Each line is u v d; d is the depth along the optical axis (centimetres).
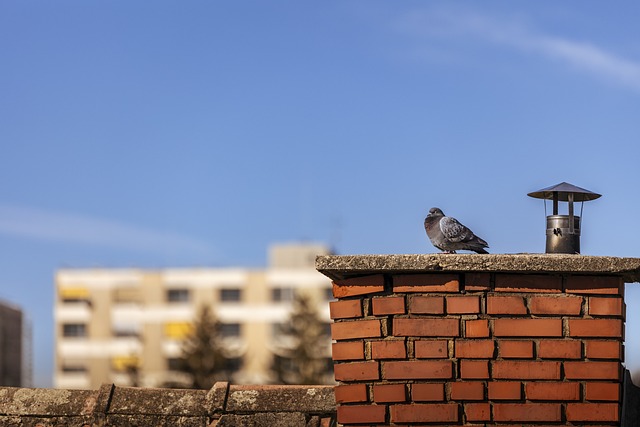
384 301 666
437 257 658
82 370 12169
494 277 660
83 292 12200
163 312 12088
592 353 650
